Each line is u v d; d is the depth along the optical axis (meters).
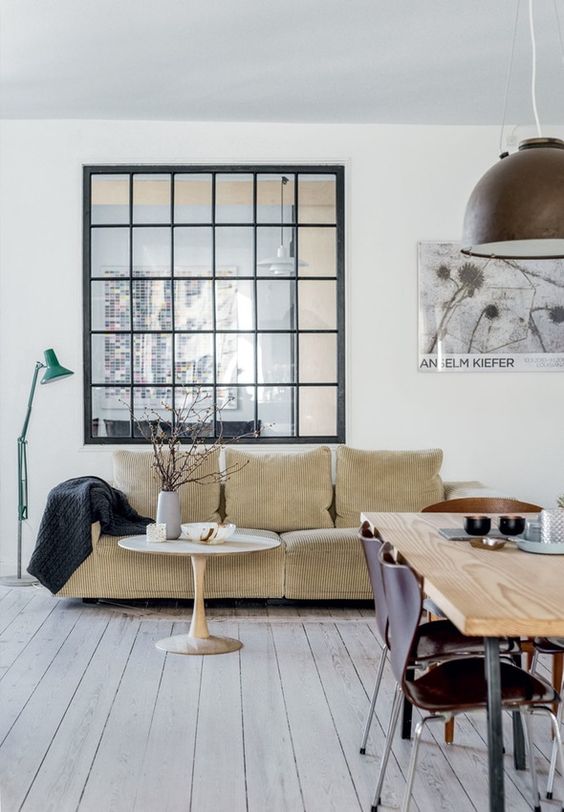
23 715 3.83
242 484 6.36
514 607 2.25
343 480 6.43
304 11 4.80
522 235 3.17
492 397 6.81
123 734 3.62
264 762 3.36
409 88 5.99
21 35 5.10
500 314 6.78
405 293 6.81
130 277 6.83
